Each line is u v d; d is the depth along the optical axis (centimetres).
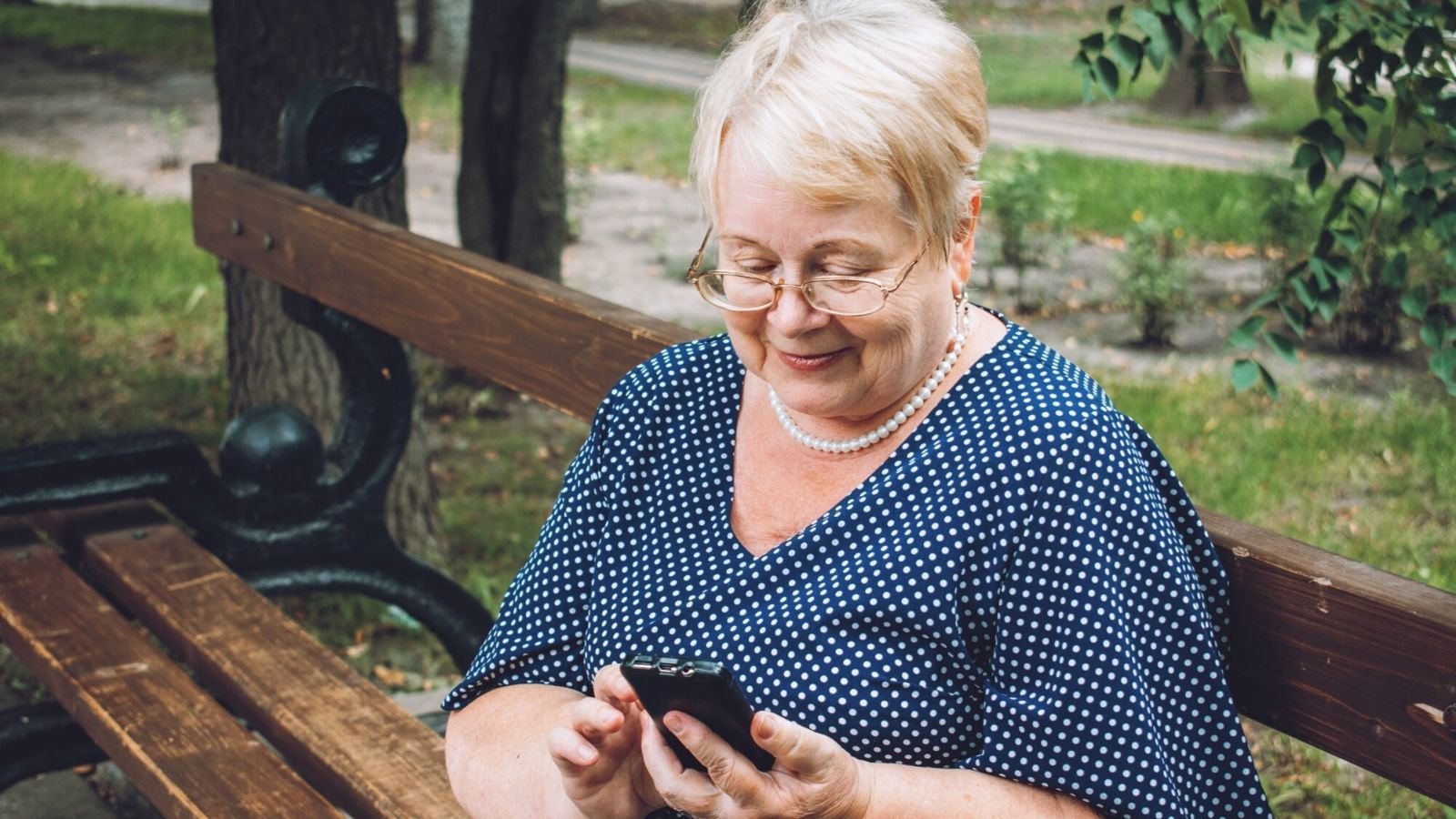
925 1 150
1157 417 700
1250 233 1095
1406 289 299
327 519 345
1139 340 876
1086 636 145
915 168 145
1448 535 552
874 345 151
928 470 154
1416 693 154
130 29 2272
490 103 770
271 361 547
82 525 328
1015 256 992
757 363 159
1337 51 295
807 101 144
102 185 1278
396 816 218
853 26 146
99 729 255
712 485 171
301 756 243
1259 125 1605
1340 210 308
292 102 359
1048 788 146
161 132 1555
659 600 168
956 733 152
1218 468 630
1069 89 1842
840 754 139
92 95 1775
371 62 517
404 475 548
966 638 152
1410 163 292
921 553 152
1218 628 167
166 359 804
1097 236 1127
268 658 269
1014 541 149
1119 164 1380
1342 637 160
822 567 158
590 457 182
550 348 273
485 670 182
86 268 979
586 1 2534
